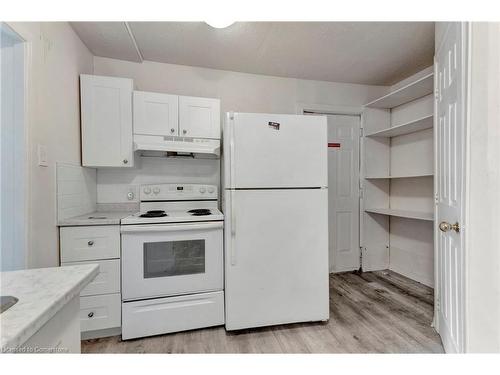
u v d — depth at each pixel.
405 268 2.89
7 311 0.55
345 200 3.03
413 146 2.77
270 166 1.82
